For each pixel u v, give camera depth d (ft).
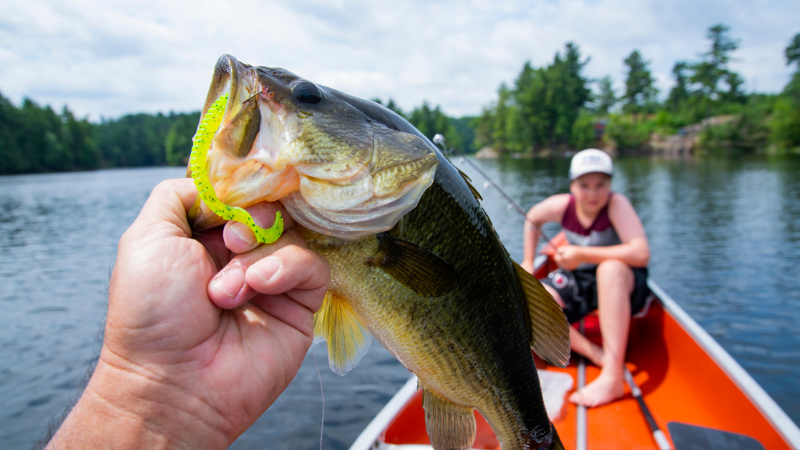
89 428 2.78
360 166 3.79
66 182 155.84
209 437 3.05
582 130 231.71
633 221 11.50
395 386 15.02
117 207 76.84
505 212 53.98
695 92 246.27
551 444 5.85
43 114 250.16
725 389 8.34
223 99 3.42
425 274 4.45
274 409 13.73
